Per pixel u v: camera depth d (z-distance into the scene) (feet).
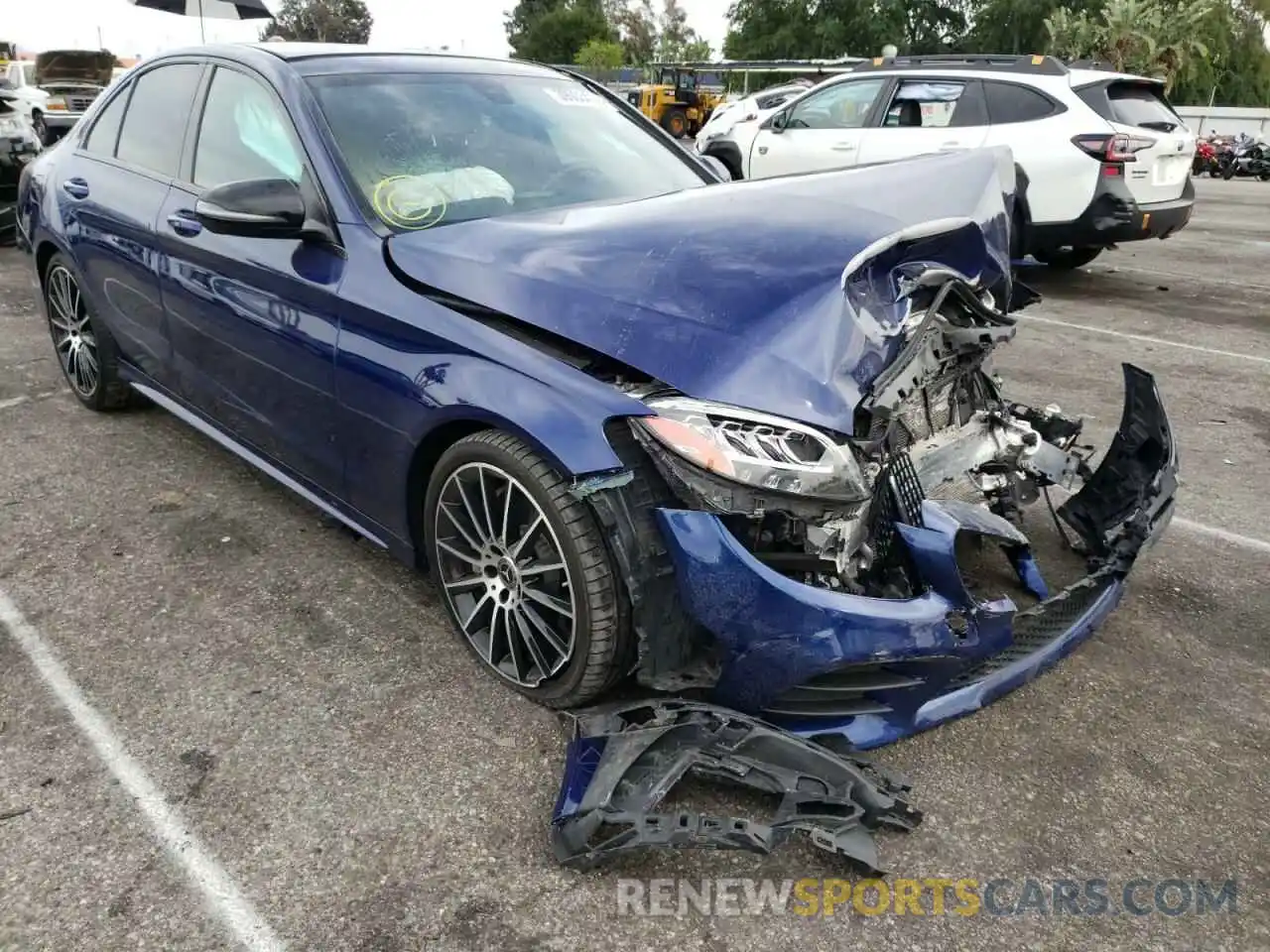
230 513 11.48
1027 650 8.11
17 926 5.92
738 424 6.63
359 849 6.59
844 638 6.61
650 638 7.00
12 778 7.14
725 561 6.59
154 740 7.61
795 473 6.55
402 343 8.19
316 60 10.19
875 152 27.58
